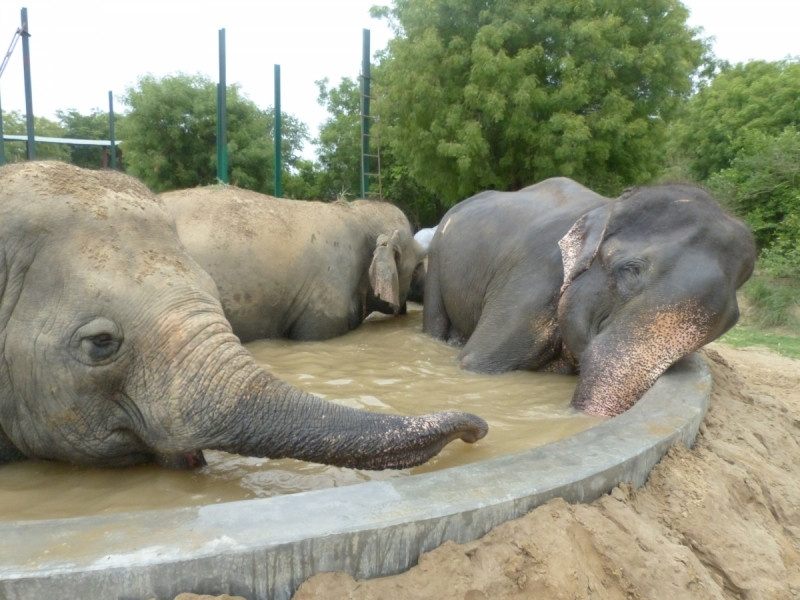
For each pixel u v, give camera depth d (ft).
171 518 6.70
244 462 10.46
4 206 9.16
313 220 22.16
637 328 12.85
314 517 6.76
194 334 9.11
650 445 9.22
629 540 7.68
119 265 9.21
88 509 8.78
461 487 7.57
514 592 6.77
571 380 15.69
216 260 19.17
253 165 92.63
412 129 53.52
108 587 5.95
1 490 9.40
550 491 7.71
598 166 50.67
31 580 5.81
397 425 9.18
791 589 8.39
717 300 12.46
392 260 22.88
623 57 47.67
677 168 74.74
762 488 10.25
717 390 13.79
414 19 51.67
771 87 67.56
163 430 9.16
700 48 55.77
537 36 49.16
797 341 30.63
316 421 9.04
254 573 6.28
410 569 6.86
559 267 16.17
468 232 20.75
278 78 51.80
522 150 50.78
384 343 21.11
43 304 9.12
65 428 9.51
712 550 8.45
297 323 21.33
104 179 10.16
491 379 15.88
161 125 89.61
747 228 13.57
